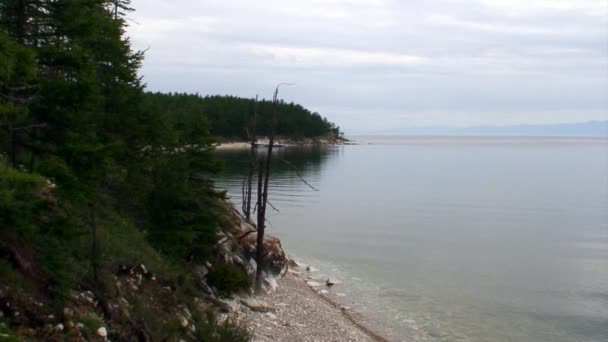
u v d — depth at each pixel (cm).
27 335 1209
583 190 10250
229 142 15400
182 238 2495
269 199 8238
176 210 2519
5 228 1312
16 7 1382
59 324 1301
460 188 10412
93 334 1389
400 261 4469
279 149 18300
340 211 7250
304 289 3412
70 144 1392
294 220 6444
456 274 4069
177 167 2603
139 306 1719
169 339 1680
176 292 2053
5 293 1227
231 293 2650
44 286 1359
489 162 19300
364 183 10950
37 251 1401
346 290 3572
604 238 5584
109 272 1744
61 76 1488
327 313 2903
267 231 5662
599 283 3859
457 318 3069
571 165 17850
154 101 2681
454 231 5909
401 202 8288
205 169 2769
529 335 2830
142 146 2569
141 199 2523
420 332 2831
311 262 4372
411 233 5747
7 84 1267
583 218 6931
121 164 2362
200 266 2614
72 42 1483
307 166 14038
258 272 2967
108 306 1565
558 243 5316
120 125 2398
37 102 1371
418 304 3312
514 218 6900
